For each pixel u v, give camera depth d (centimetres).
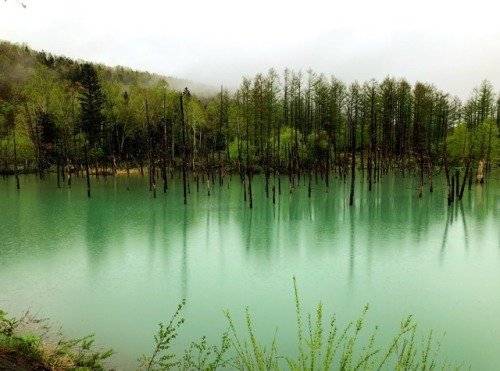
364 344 1102
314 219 3008
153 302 1404
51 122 6488
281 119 7475
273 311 1332
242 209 3441
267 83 6606
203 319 1262
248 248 2169
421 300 1437
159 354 1024
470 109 7138
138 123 7306
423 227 2716
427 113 6825
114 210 3356
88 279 1650
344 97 6756
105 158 6875
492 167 6788
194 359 998
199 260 1941
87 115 6494
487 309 1354
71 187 4938
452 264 1877
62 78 12581
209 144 7631
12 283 1589
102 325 1206
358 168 7138
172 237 2430
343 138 7019
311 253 2070
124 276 1689
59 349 820
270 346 1084
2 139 6762
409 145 7319
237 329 1192
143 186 5116
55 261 1902
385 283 1616
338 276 1700
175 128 7362
